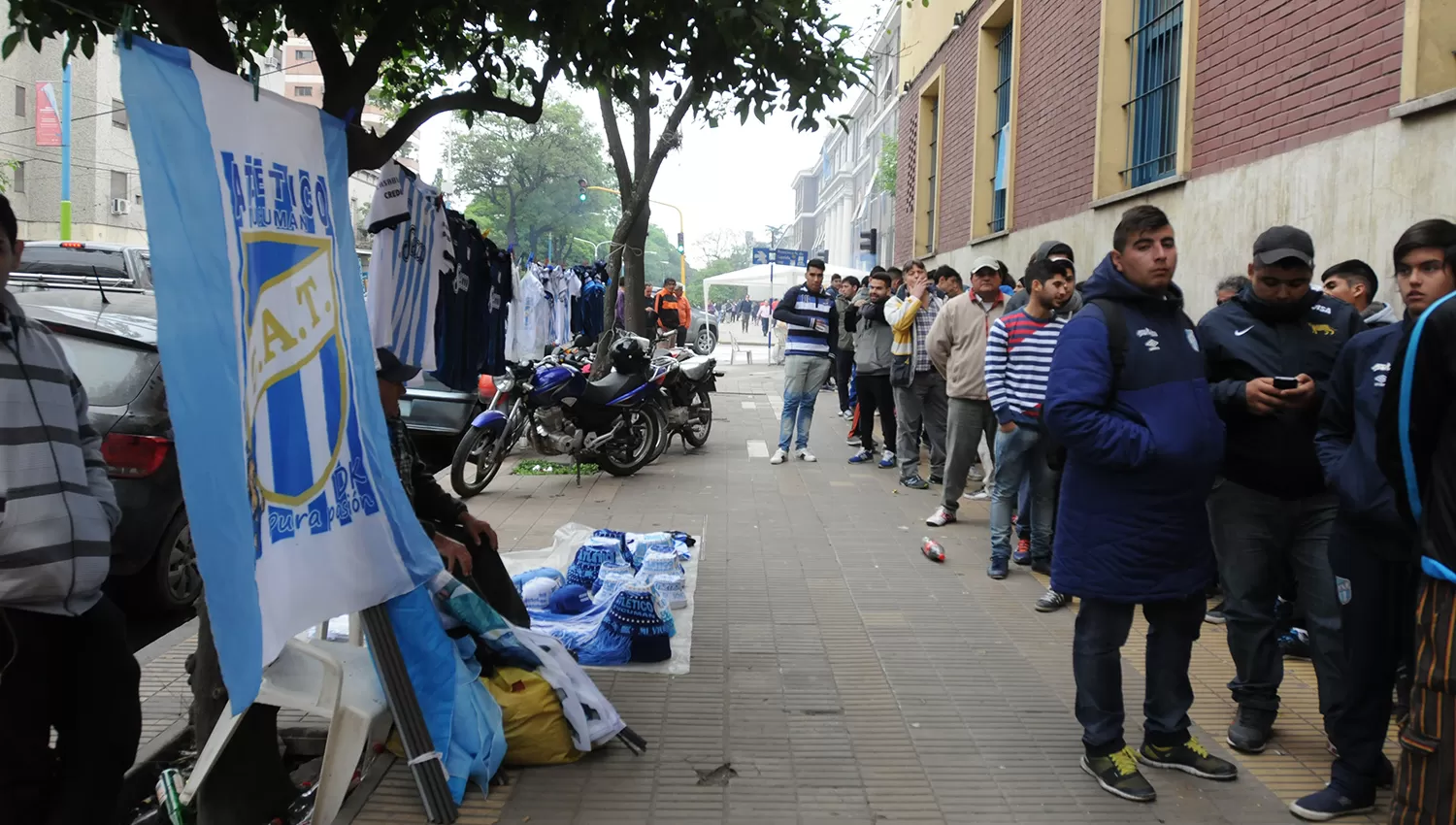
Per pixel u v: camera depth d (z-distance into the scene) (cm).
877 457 1134
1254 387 376
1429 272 322
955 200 1620
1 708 293
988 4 1402
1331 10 648
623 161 1144
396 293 450
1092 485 371
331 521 318
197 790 340
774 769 390
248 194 277
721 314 7206
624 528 787
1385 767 369
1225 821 356
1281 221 704
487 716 372
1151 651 393
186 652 511
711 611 586
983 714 444
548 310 1213
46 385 293
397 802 356
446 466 1079
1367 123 611
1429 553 278
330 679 342
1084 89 1060
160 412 582
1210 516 417
